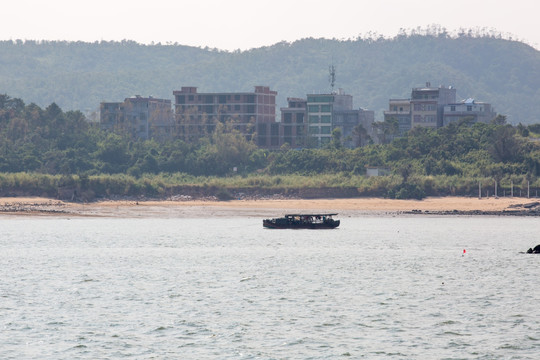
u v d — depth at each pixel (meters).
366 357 182.75
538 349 190.38
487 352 187.62
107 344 191.00
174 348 188.38
